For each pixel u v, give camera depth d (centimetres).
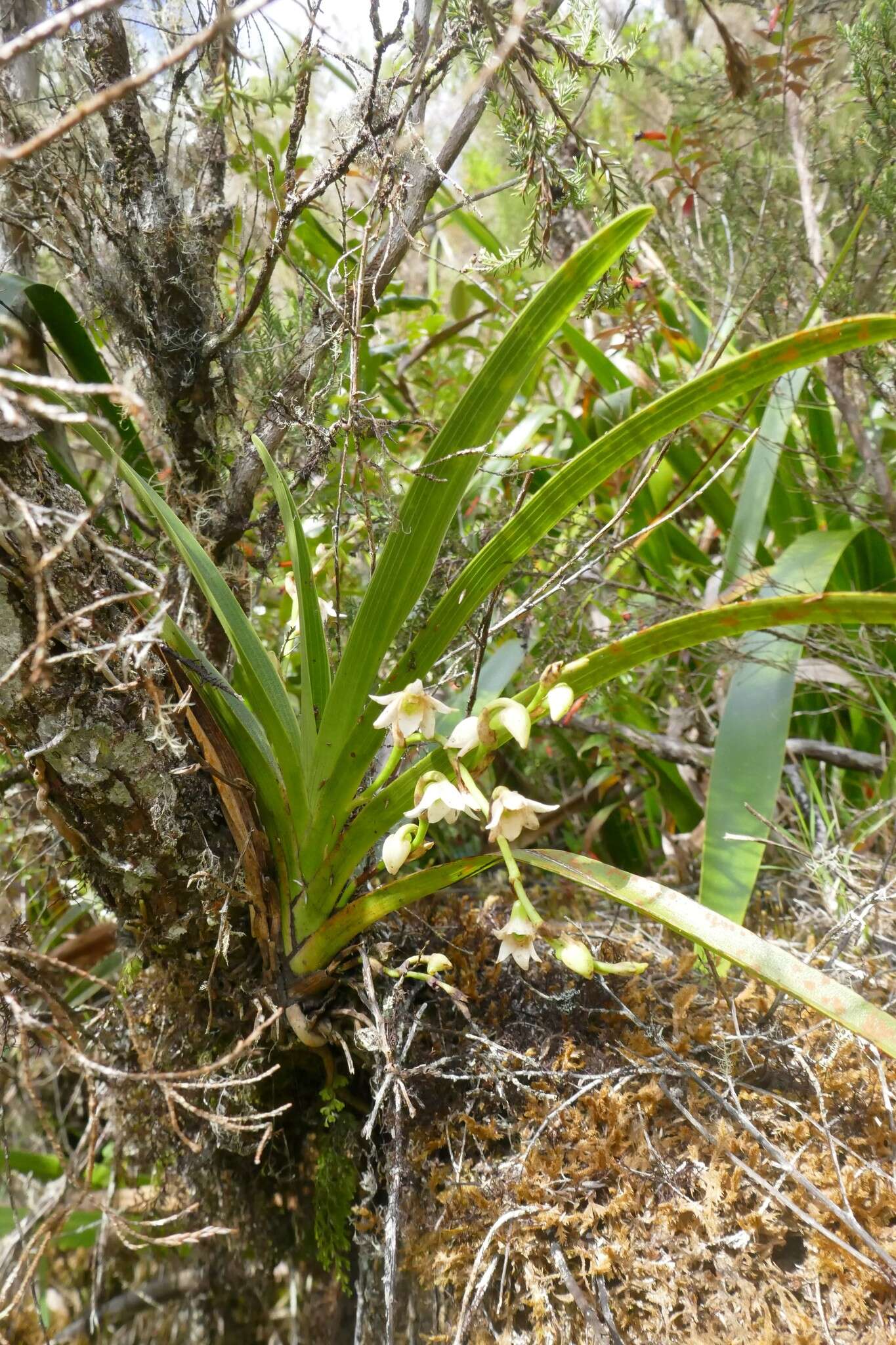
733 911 49
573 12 41
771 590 61
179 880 42
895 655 68
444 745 38
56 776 39
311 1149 47
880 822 57
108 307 45
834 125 69
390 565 36
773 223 66
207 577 39
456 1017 46
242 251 53
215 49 42
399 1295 42
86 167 43
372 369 70
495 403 35
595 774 69
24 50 25
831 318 59
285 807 41
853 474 74
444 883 40
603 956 50
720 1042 44
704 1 54
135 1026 47
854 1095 42
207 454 47
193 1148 35
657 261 78
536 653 63
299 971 43
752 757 54
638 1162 40
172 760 40
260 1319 49
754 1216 37
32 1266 37
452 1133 44
